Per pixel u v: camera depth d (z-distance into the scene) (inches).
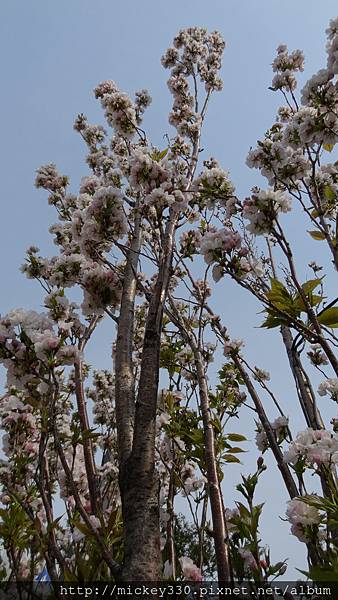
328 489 117.7
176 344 231.0
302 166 146.5
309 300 124.7
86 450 166.1
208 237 142.3
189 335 188.2
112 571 87.7
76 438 128.2
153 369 109.5
